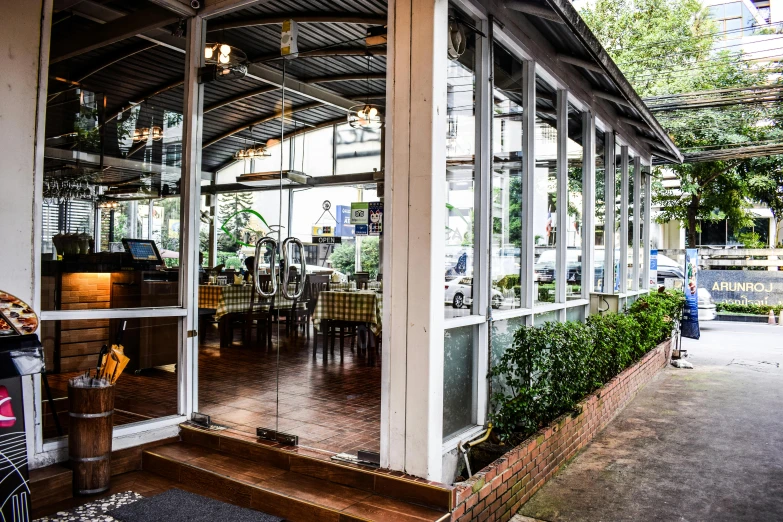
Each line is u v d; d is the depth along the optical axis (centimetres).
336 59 471
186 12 446
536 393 416
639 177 970
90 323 405
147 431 403
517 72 508
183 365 432
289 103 485
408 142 338
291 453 361
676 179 1758
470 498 324
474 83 441
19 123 341
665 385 766
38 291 351
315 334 588
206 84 465
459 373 411
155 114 447
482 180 442
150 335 437
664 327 867
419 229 333
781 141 1477
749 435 544
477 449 399
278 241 478
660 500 396
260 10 497
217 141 484
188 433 413
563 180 602
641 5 1977
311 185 491
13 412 274
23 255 343
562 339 462
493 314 448
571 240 649
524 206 518
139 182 439
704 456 485
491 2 444
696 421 591
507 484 364
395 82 343
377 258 496
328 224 496
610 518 370
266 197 483
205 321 657
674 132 1524
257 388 514
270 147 484
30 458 344
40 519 313
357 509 307
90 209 406
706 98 1049
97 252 408
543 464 420
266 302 610
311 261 502
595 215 750
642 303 812
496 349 461
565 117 601
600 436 541
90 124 408
